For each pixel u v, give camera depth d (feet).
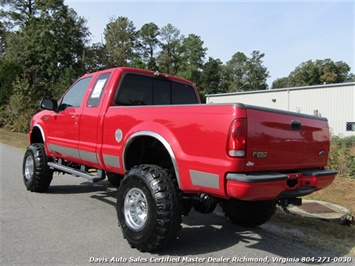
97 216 17.75
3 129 87.40
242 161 10.82
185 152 12.10
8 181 26.21
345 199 21.36
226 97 117.91
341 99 89.10
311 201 20.43
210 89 255.91
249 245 14.21
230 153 10.77
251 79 302.45
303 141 13.03
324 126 14.32
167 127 12.82
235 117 10.78
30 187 22.49
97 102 16.90
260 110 11.37
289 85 276.82
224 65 315.37
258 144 11.19
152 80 18.08
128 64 215.51
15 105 86.07
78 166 21.34
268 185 10.93
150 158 15.44
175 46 291.58
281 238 15.10
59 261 12.24
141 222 13.09
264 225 16.79
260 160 11.33
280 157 12.05
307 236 15.28
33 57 144.87
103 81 17.17
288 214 18.31
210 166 11.22
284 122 12.17
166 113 12.99
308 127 13.30
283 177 11.42
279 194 11.92
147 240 12.51
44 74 147.64
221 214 18.97
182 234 15.42
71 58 155.63
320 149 14.03
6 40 174.19
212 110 11.44
